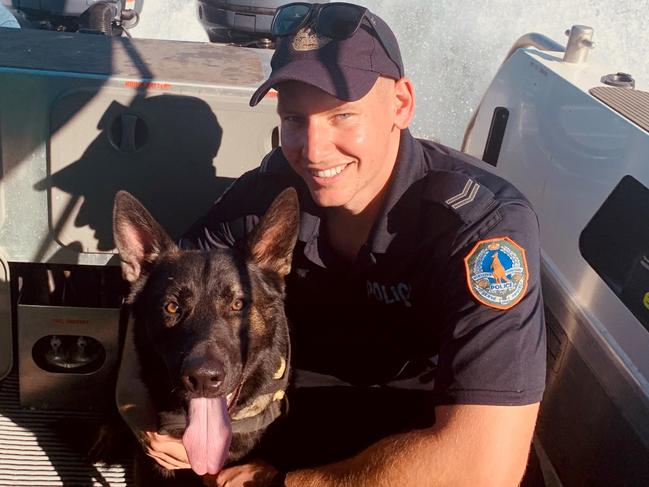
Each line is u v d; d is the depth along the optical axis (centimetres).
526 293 67
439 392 66
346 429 85
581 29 100
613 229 77
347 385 86
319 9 72
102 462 93
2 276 92
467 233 70
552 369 83
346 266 81
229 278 79
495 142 109
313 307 84
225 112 91
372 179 75
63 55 95
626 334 71
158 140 91
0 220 90
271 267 82
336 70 69
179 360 74
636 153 75
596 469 72
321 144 72
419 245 74
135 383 84
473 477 62
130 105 89
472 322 66
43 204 91
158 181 93
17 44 99
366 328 82
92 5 144
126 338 89
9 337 96
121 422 91
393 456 65
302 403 88
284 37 74
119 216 79
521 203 73
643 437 64
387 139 74
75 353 96
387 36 74
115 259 93
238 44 151
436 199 73
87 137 89
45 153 89
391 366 83
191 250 82
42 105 87
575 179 86
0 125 87
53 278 96
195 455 72
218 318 77
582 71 98
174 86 89
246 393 80
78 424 97
